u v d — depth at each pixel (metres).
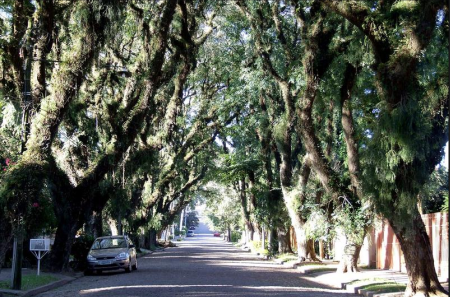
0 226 14.51
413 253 14.40
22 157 16.00
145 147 28.86
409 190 13.36
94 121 25.56
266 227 41.53
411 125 12.80
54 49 21.61
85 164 24.97
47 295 15.31
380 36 14.52
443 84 15.52
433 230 22.11
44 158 16.41
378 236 28.03
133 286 16.66
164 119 33.41
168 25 24.03
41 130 16.98
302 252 30.92
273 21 27.72
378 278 19.98
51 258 22.97
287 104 26.70
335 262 32.22
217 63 34.44
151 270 25.08
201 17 30.16
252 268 27.58
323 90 21.56
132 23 28.45
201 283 17.73
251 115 35.94
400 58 13.37
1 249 14.50
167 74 26.98
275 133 31.58
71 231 23.31
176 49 27.64
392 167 13.22
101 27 19.03
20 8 17.22
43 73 18.64
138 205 44.50
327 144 27.27
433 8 13.10
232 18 30.64
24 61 17.62
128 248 24.91
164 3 26.14
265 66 27.44
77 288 17.30
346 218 21.23
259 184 40.97
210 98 40.03
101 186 25.12
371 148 13.77
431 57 15.15
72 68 18.16
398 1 14.50
